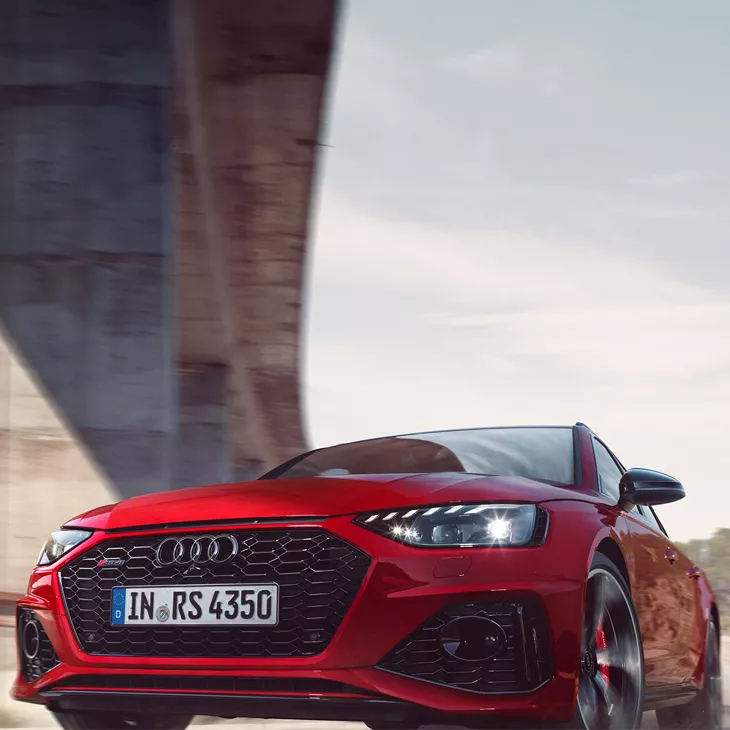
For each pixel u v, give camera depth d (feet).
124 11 29.12
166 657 9.46
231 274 66.49
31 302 27.45
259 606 9.23
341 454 13.88
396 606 8.84
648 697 12.05
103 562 10.03
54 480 26.20
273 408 99.55
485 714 8.66
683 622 13.56
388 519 9.21
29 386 26.76
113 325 27.40
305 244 63.10
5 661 19.67
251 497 9.89
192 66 37.68
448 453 12.92
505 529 9.20
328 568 9.13
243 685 9.14
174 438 27.45
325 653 8.91
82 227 27.89
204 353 70.18
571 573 9.23
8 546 25.50
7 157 28.35
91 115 28.53
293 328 77.97
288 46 43.19
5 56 28.78
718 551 111.86
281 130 49.83
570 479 11.93
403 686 8.70
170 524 9.86
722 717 16.14
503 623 8.87
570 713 9.00
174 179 28.91
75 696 9.99
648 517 13.80
